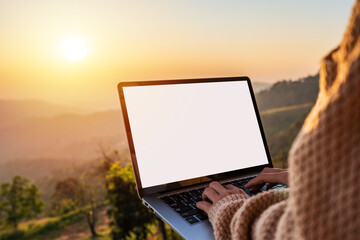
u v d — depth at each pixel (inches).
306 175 8.8
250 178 35.4
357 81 7.7
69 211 187.0
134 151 32.4
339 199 8.0
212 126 36.4
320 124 8.7
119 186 121.2
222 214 19.2
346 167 8.0
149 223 112.8
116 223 120.0
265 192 17.2
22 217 197.0
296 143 9.7
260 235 13.0
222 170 35.4
